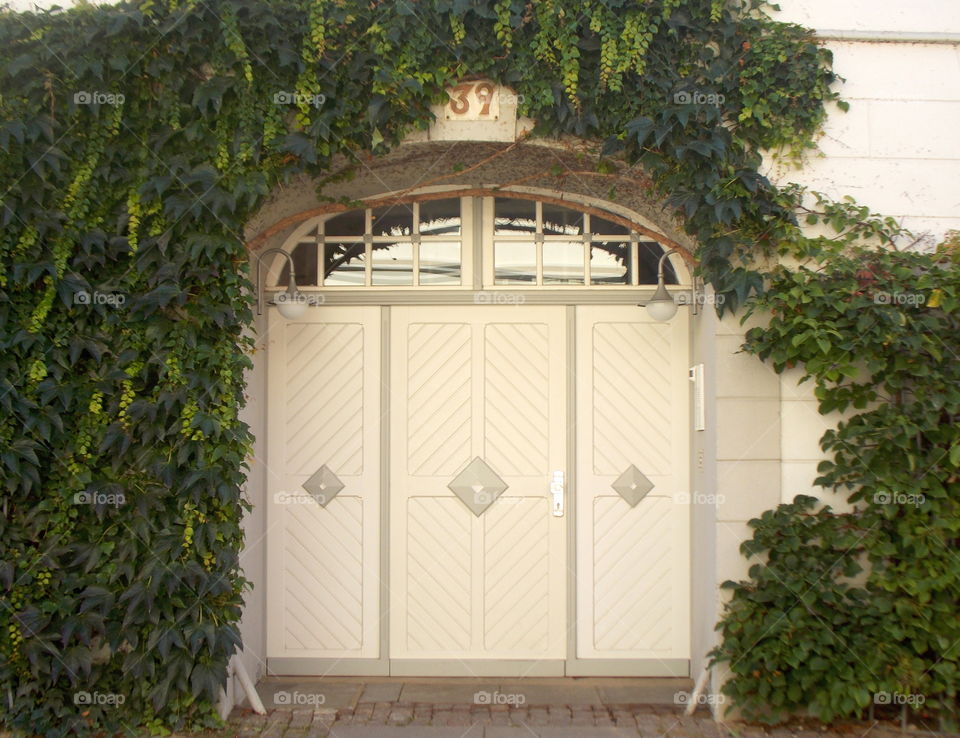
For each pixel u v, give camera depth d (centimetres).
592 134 499
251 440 492
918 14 518
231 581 486
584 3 486
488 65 494
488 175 546
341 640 572
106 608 470
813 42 506
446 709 521
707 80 493
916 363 480
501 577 573
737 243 492
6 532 472
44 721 470
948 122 514
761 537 495
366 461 574
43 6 496
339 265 580
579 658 571
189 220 481
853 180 511
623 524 572
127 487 480
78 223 480
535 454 574
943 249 494
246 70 477
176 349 477
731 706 501
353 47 483
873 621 479
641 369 575
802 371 506
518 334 577
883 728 489
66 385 475
